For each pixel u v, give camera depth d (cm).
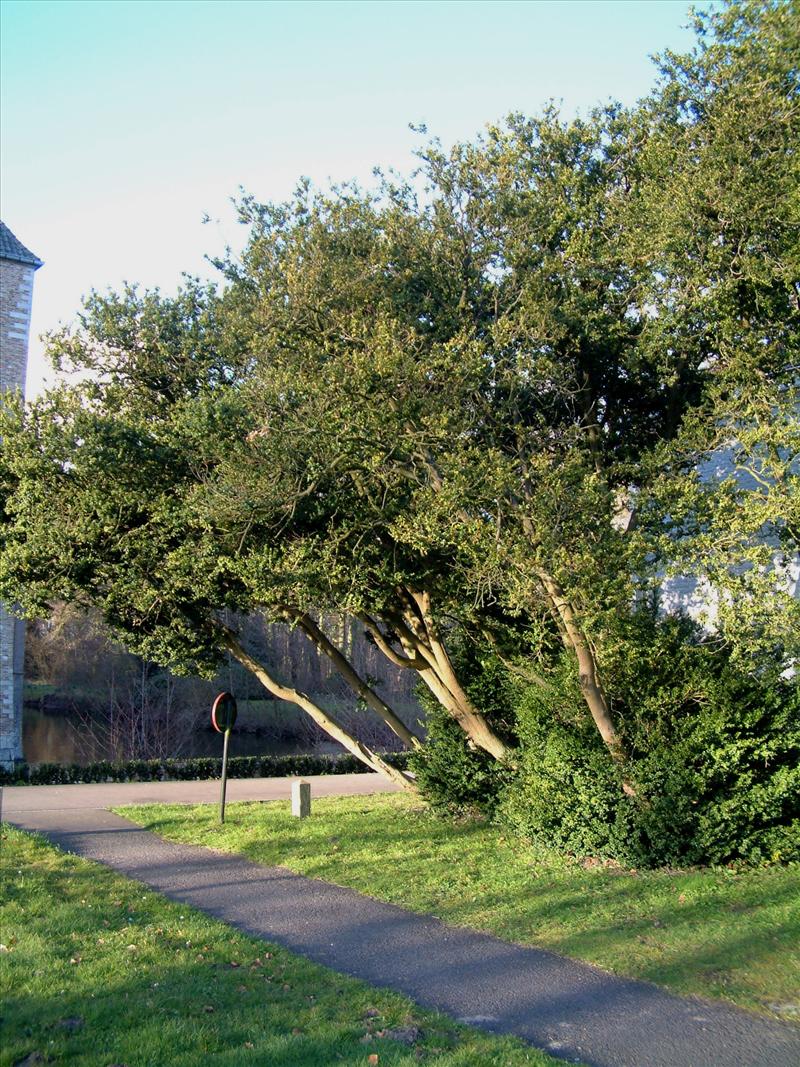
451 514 1020
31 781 2348
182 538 1376
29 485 1342
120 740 3372
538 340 1126
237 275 1380
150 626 1557
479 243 1252
